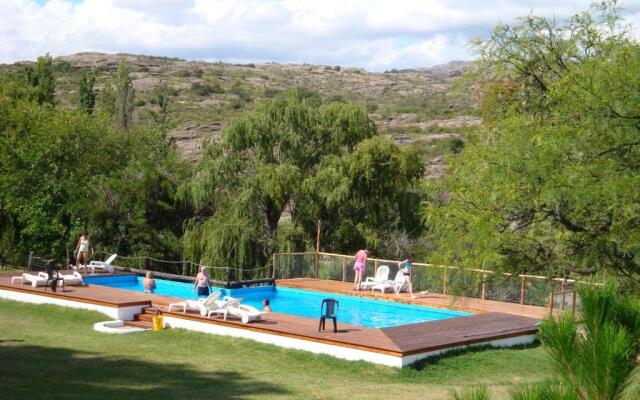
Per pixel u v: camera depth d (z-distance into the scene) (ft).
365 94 500.33
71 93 368.48
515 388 13.20
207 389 44.70
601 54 48.01
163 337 63.26
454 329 62.23
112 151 127.44
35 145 116.37
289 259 98.94
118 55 517.14
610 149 38.73
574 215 41.45
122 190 115.65
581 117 40.32
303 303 88.99
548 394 12.64
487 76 56.29
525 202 42.37
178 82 428.56
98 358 53.11
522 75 54.65
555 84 43.88
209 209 120.98
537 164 40.50
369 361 54.03
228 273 93.61
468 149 47.09
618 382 12.89
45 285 81.20
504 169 42.27
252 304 87.51
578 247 41.88
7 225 120.26
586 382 13.06
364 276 92.84
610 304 13.89
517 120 44.86
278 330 59.57
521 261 44.52
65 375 46.26
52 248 116.26
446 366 54.03
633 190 37.22
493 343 59.98
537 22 53.78
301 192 108.99
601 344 13.03
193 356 56.18
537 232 43.21
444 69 638.94
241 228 106.93
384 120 330.95
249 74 519.19
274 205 112.06
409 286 84.94
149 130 135.64
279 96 119.24
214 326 63.82
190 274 113.29
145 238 116.16
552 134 40.65
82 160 123.24
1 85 166.91
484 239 42.93
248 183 109.19
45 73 212.23
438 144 240.32
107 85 239.09
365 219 111.65
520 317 68.85
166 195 120.98
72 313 72.74
